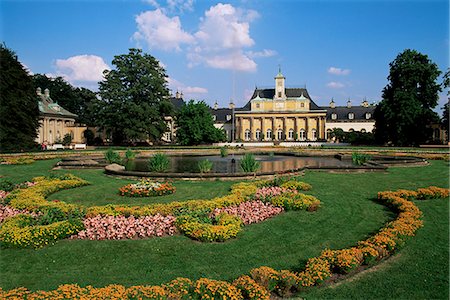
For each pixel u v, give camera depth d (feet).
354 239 33.32
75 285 21.88
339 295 22.98
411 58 177.99
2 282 24.77
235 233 32.94
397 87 179.73
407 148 152.56
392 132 180.55
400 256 28.99
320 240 32.99
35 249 30.14
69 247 30.53
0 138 134.21
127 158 109.09
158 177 63.36
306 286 23.67
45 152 129.80
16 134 141.18
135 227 34.04
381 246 28.58
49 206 40.11
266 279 23.13
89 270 26.61
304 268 27.07
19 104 143.64
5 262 27.89
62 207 39.50
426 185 59.93
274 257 29.07
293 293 23.34
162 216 36.94
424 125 175.63
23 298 20.08
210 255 29.22
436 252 29.73
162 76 212.02
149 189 50.72
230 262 28.02
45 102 225.15
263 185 54.85
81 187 57.57
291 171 68.49
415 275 25.67
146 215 37.55
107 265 27.40
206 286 21.62
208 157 123.54
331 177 67.97
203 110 203.21
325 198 49.14
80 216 37.06
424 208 43.86
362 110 282.97
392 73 183.21
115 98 192.85
